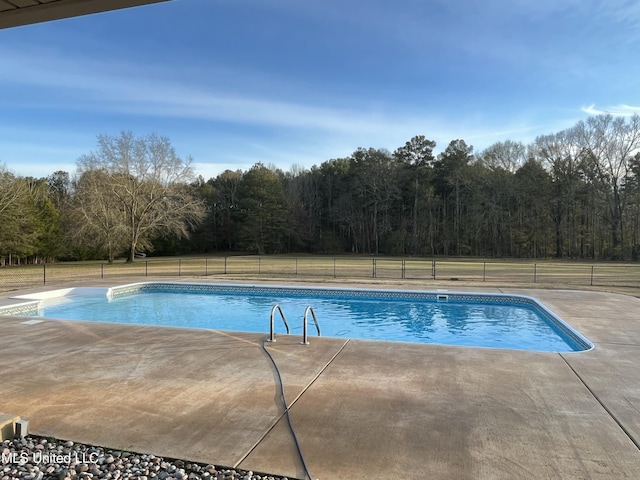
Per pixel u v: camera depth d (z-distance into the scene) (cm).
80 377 398
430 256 4047
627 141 3375
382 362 453
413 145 4478
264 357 471
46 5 204
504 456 245
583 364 452
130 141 2644
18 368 427
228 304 1168
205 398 342
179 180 2792
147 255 4141
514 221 3803
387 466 232
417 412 313
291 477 221
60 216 3167
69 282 1397
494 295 1072
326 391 359
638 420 303
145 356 475
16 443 262
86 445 259
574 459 242
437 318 972
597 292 1095
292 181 5016
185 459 241
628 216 3453
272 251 4459
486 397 347
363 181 4544
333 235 4666
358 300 1178
